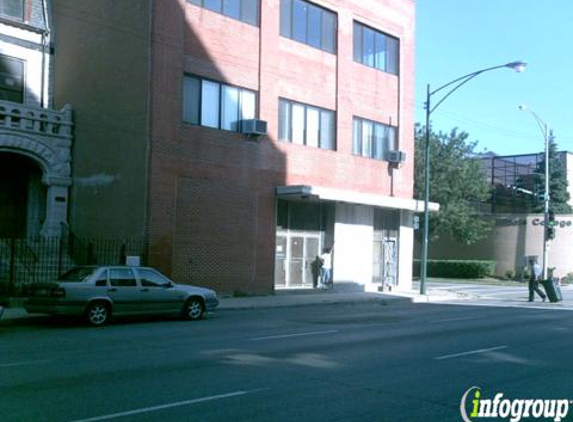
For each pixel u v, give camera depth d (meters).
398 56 32.56
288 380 9.02
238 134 24.92
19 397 7.84
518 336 14.57
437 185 45.62
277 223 26.72
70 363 10.23
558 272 50.06
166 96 22.58
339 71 29.09
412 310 22.45
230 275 24.52
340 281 28.94
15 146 23.86
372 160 30.69
